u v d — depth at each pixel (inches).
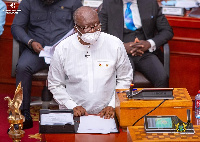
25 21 480.4
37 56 465.4
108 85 357.7
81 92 357.1
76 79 355.3
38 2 479.2
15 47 470.6
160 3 530.3
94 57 351.6
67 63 353.7
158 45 474.3
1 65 545.6
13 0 526.9
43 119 310.0
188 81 531.2
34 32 482.0
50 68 362.3
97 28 328.8
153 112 303.1
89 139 295.4
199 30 513.3
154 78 459.5
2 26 489.7
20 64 454.6
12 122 281.0
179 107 302.5
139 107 302.0
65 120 309.3
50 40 477.7
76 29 332.8
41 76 462.6
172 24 515.5
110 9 479.5
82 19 325.7
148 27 482.6
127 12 482.0
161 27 487.5
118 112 310.7
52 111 318.3
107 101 361.4
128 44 471.5
